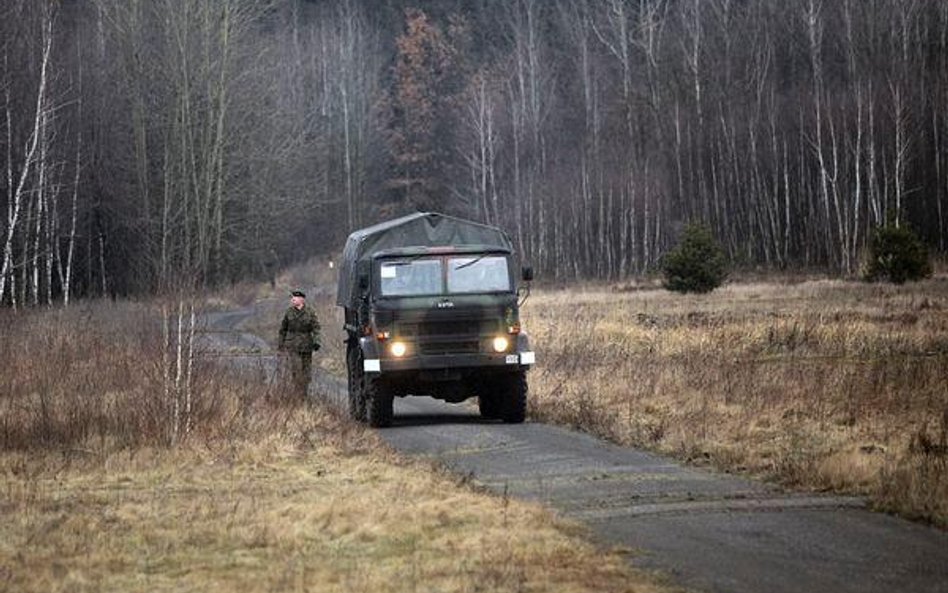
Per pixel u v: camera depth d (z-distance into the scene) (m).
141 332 80.31
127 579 30.56
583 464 47.59
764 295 156.25
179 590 29.47
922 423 52.78
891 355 79.19
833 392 61.72
